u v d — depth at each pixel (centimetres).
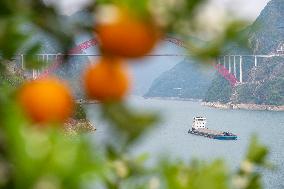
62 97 269
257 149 372
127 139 321
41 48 353
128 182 337
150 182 311
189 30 291
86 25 311
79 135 244
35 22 323
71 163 217
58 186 213
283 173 18250
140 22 275
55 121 243
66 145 221
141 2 272
